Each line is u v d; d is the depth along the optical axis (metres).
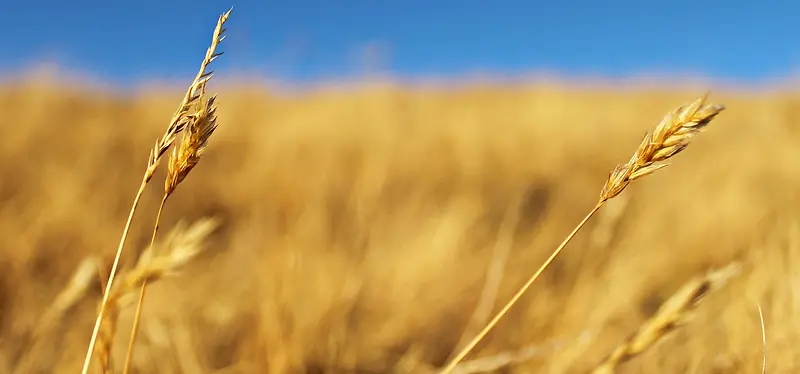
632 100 3.24
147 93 2.17
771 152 1.84
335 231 1.15
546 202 1.63
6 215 1.16
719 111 0.49
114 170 1.52
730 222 1.24
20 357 0.77
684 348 0.74
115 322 0.57
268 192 1.32
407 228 1.20
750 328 0.70
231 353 0.85
